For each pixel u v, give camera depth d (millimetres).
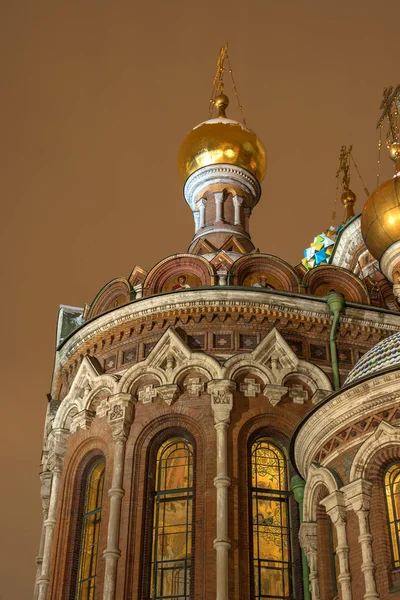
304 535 21312
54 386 30406
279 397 25734
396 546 19047
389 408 20203
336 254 38312
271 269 29156
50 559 25578
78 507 26156
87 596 24547
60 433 27562
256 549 23953
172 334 26547
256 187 36375
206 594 22484
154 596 23297
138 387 26406
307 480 21453
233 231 34594
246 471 24641
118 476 24750
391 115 32719
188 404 25625
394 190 29781
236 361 26047
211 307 27203
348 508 19875
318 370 26453
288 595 23516
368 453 20000
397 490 19672
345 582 19125
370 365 22047
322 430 21375
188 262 29094
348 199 40219
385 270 30406
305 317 27562
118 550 23641
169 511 24594
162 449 25703
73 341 29172
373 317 28031
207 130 36188
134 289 28922
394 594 18234
